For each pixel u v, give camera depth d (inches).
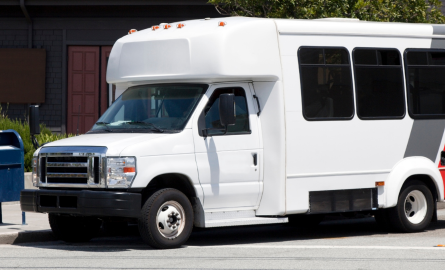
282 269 367.6
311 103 488.1
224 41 454.9
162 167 430.9
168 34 478.0
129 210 419.8
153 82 484.4
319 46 495.8
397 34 532.4
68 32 967.0
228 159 459.8
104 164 422.3
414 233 539.2
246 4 728.3
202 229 584.7
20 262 392.8
